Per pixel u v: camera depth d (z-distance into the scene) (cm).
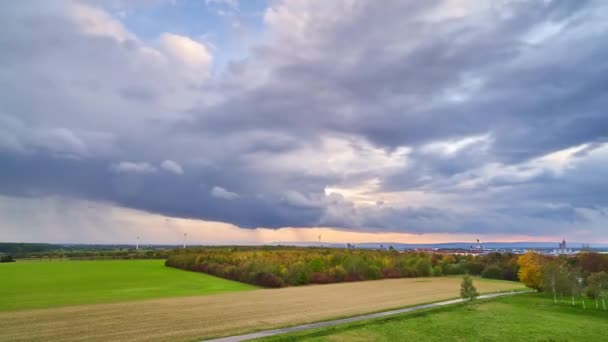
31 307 6838
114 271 14200
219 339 4569
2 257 18225
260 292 9831
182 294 9119
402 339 4819
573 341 4956
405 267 16000
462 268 17138
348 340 4675
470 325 5750
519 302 8688
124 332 4909
